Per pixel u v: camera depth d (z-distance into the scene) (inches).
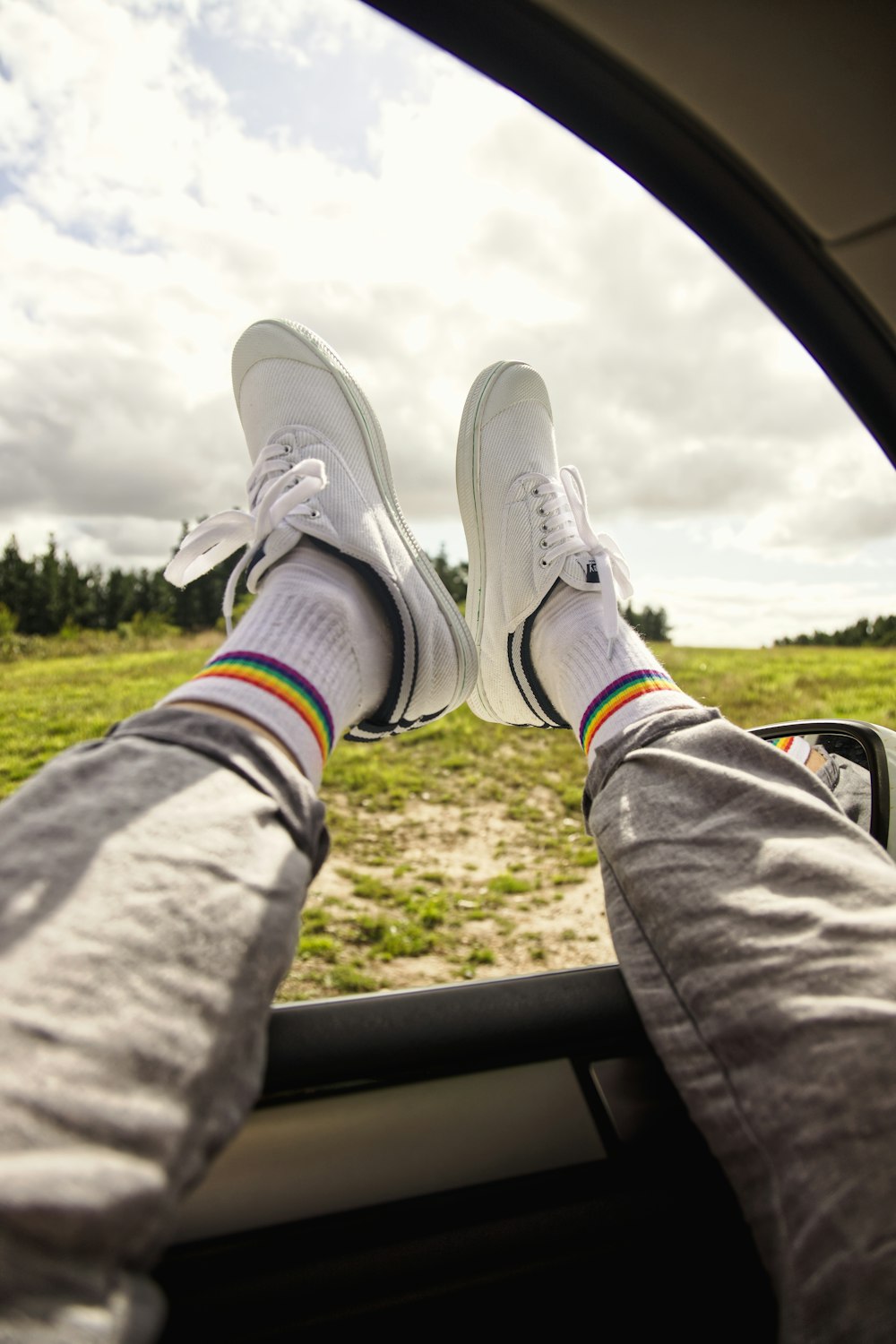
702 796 26.5
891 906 22.1
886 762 40.3
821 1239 17.5
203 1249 20.3
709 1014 21.8
